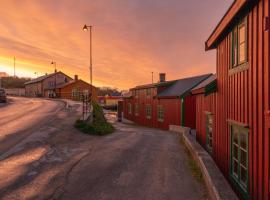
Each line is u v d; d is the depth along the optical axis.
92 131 18.94
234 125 8.17
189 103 27.50
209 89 10.80
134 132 22.00
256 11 6.38
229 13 7.98
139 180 9.40
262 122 5.98
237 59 7.97
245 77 7.23
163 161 11.90
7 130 17.81
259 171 6.16
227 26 8.53
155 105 33.53
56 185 8.88
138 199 7.83
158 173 10.15
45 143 14.66
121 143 16.03
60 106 35.88
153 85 33.53
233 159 8.45
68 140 15.99
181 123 27.30
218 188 7.05
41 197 7.92
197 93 14.46
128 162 11.70
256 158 6.35
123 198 7.90
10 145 13.97
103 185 8.93
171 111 29.47
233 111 8.38
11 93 98.44
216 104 10.92
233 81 8.41
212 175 8.06
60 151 13.37
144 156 12.82
